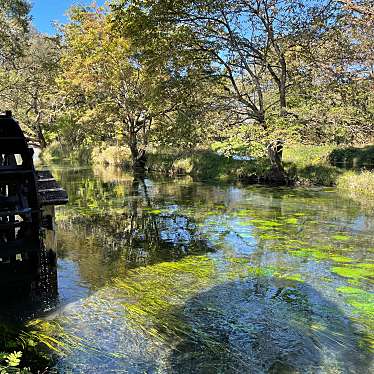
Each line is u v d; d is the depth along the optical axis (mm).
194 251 6867
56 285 5176
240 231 8086
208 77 14719
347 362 3670
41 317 4520
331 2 12695
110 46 18641
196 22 14234
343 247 6926
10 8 19391
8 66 24578
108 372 3533
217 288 5266
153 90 15898
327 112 12703
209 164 18031
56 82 24109
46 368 3574
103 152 26656
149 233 8070
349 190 12797
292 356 3766
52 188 5562
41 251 5172
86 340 4039
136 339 4047
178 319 4445
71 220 9266
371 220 8789
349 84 12758
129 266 6125
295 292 5129
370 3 10703
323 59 13195
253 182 15297
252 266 6074
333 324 4328
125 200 11969
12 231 5402
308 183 14133
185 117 14805
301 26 12992
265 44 14641
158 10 13336
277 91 15727
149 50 14617
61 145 33781
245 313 4582
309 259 6340
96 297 5016
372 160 15828
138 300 4922
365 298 4926
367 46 12367
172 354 3803
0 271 4961
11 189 6082
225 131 13812
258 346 3930
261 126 13320
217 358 3736
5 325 4297
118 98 21547
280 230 8109
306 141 12672
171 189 14031
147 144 21859
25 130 35250
